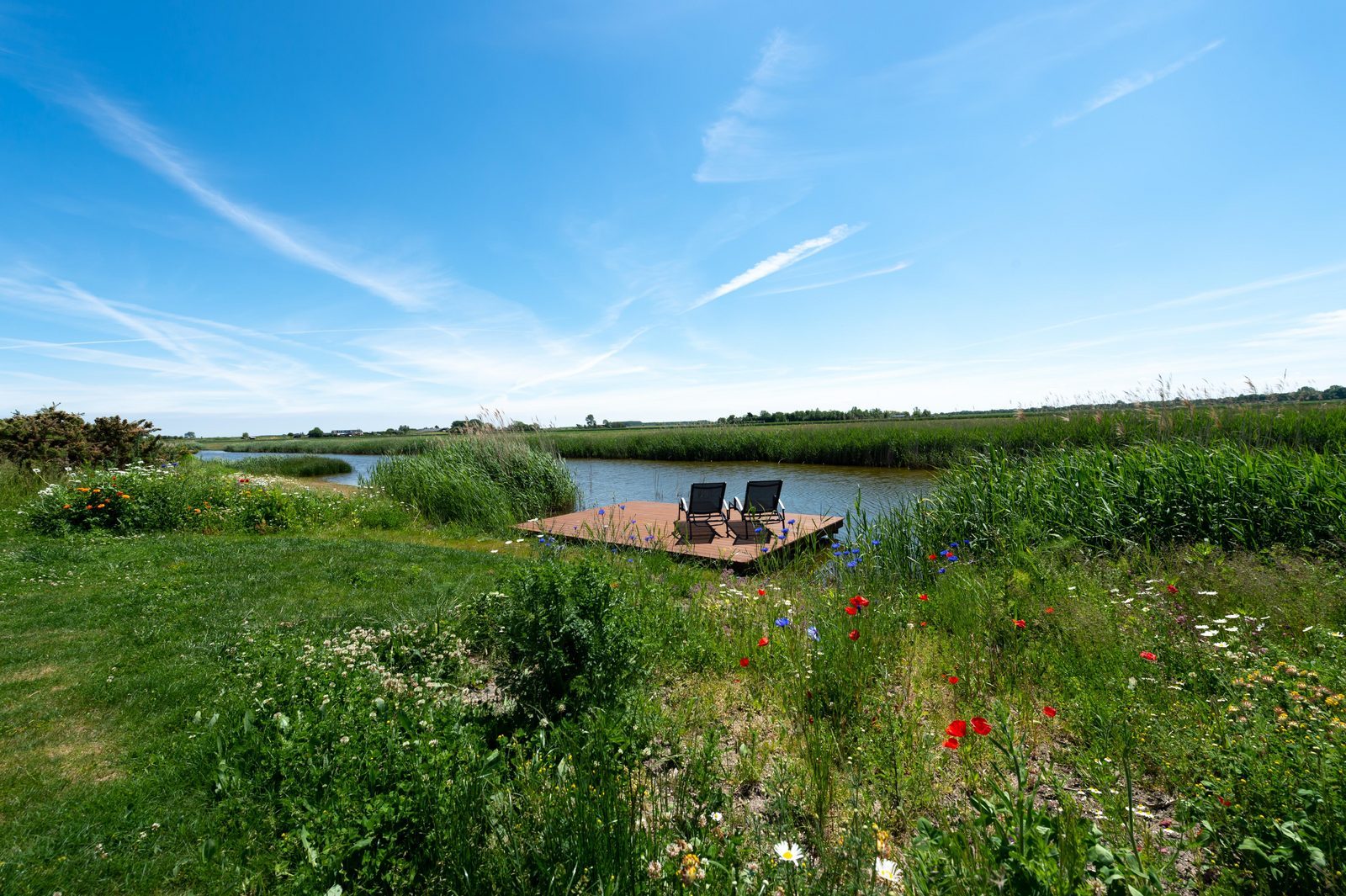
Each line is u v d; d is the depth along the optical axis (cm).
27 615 539
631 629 382
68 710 372
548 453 1534
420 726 293
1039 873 164
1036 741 324
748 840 229
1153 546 716
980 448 1523
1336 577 493
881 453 2358
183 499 1023
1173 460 778
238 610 560
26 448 1259
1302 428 1043
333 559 768
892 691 381
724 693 400
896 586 634
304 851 235
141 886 236
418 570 718
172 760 319
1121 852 191
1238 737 263
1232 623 436
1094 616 431
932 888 182
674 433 3316
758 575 752
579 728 296
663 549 810
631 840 213
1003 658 423
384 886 214
